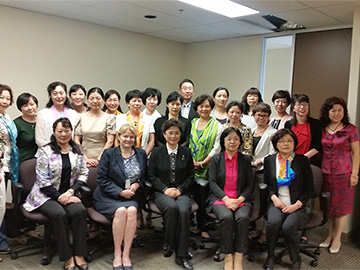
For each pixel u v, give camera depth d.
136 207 2.61
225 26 5.00
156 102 3.46
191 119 3.50
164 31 5.60
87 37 5.20
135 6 4.07
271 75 5.42
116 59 5.64
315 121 3.05
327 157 2.96
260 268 2.65
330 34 4.49
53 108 3.02
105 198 2.67
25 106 2.90
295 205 2.62
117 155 2.71
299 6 3.28
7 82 4.42
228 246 2.53
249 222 2.58
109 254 2.79
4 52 4.35
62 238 2.44
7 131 2.69
